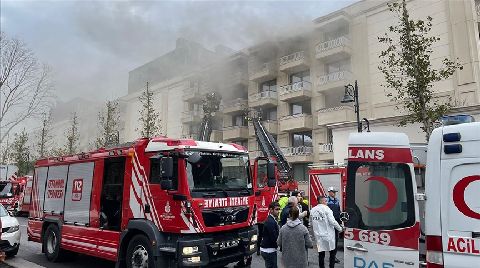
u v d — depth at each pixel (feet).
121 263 21.39
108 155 23.95
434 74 38.83
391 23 66.80
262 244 18.81
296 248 16.37
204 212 19.51
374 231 13.44
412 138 54.34
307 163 80.89
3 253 25.45
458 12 58.23
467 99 55.47
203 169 20.63
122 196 22.29
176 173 19.70
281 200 30.78
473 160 10.39
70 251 27.30
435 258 10.58
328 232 22.17
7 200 66.18
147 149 21.47
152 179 20.75
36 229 29.76
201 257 18.94
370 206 13.67
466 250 10.07
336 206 28.43
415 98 40.34
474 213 10.13
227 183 21.79
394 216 13.17
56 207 27.73
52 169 29.35
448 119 12.48
